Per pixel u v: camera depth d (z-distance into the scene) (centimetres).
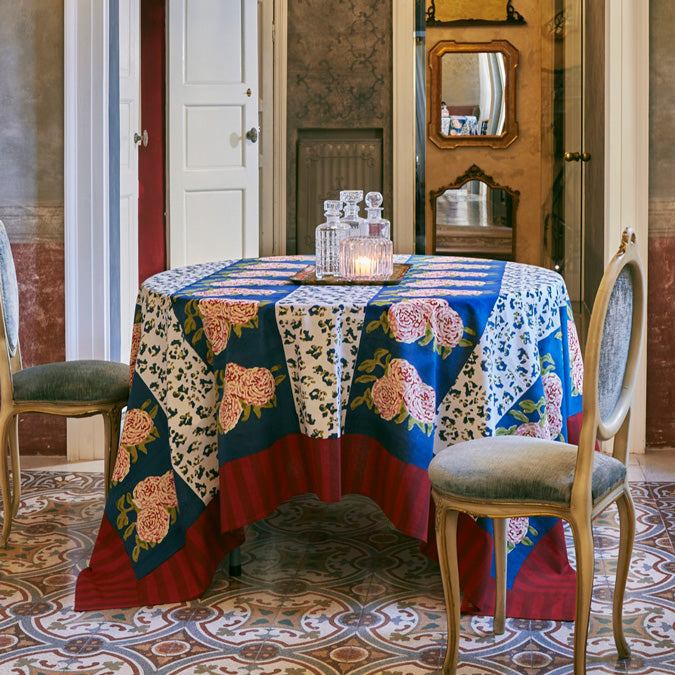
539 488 229
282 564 315
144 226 689
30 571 311
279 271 353
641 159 421
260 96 679
